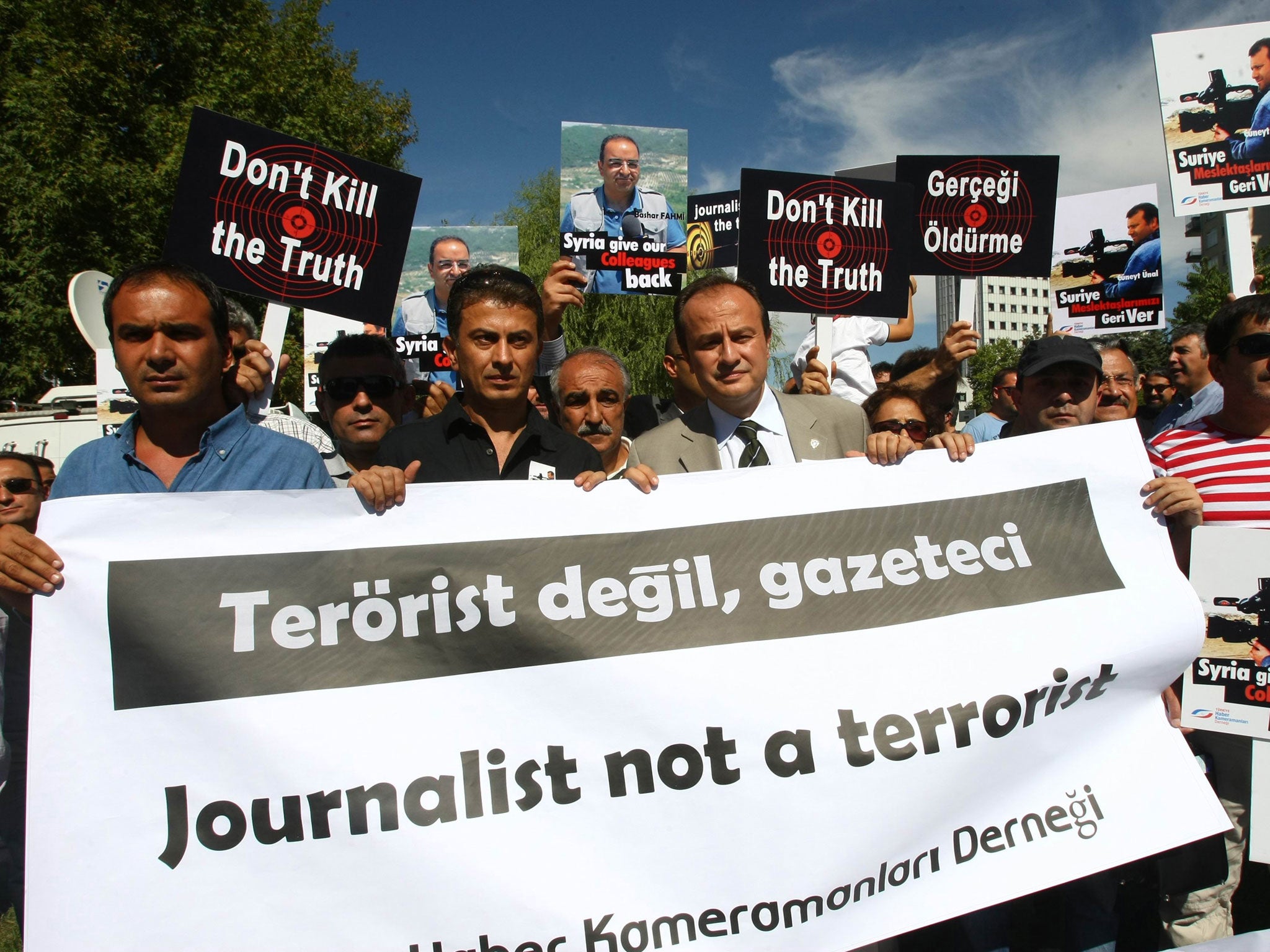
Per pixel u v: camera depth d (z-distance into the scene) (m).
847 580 2.32
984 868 2.16
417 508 2.21
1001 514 2.43
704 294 2.55
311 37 18.20
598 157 5.42
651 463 2.79
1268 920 3.37
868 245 3.84
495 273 2.61
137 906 1.87
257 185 3.14
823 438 2.78
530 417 2.76
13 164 14.10
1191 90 4.53
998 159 4.23
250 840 1.94
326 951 1.90
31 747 1.91
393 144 19.36
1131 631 2.36
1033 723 2.27
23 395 16.38
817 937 2.06
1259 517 2.62
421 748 2.04
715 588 2.27
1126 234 5.66
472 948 1.94
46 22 14.40
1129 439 2.49
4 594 2.09
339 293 3.27
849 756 2.17
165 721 1.96
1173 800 2.27
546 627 2.18
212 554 2.07
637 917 2.01
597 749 2.11
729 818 2.10
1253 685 2.41
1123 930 2.82
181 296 2.09
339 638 2.09
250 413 2.78
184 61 15.60
